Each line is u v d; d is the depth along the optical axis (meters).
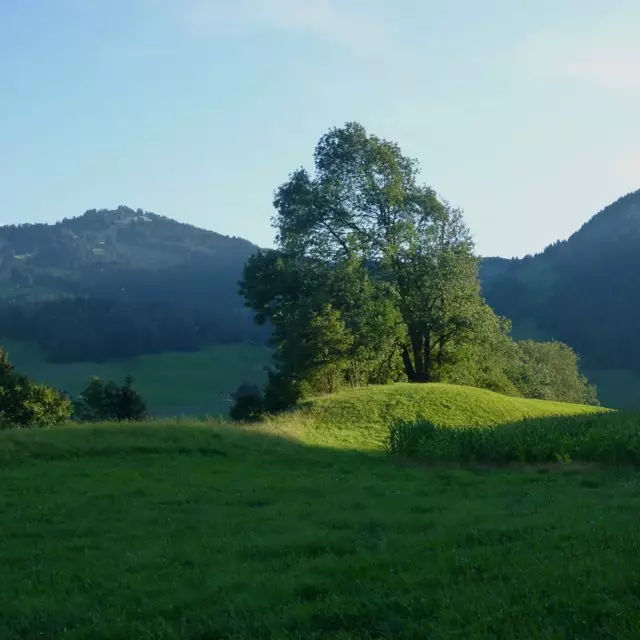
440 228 47.72
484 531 10.61
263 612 7.95
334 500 14.82
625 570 7.86
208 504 15.03
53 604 8.95
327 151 47.56
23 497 16.23
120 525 13.34
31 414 36.22
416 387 34.28
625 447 18.30
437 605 7.50
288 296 48.62
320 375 42.72
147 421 26.72
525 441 19.88
